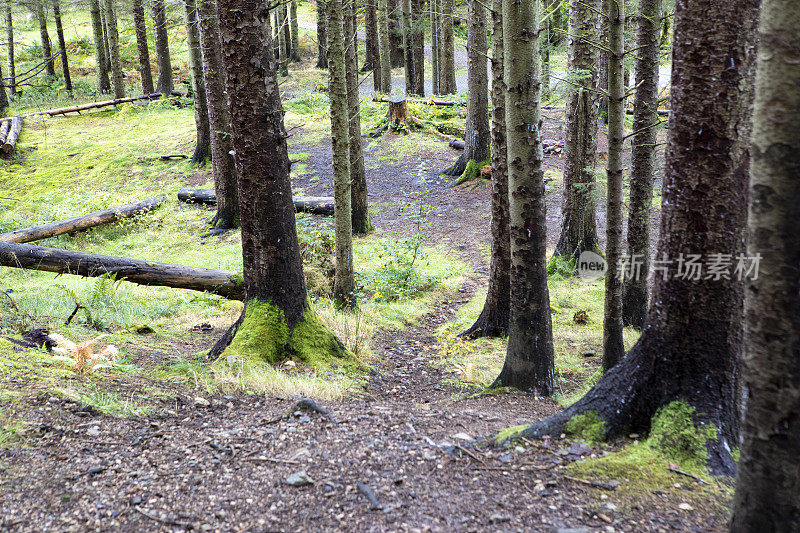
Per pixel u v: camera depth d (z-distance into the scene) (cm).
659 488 291
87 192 1636
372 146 1814
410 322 851
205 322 808
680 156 343
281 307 574
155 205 1548
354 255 1139
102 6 2802
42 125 2286
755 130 186
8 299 744
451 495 296
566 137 984
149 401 432
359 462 336
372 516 276
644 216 731
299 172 1691
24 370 441
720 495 283
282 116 550
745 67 323
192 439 370
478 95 1496
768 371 193
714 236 334
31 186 1764
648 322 366
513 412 466
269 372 520
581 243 1009
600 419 358
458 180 1538
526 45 465
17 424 351
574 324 816
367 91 2836
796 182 177
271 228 559
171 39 3575
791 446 193
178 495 296
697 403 336
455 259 1123
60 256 763
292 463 333
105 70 2920
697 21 328
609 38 485
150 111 2434
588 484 300
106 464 327
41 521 266
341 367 579
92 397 416
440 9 2333
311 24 4325
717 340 339
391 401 514
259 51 520
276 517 276
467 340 765
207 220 1467
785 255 182
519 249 518
